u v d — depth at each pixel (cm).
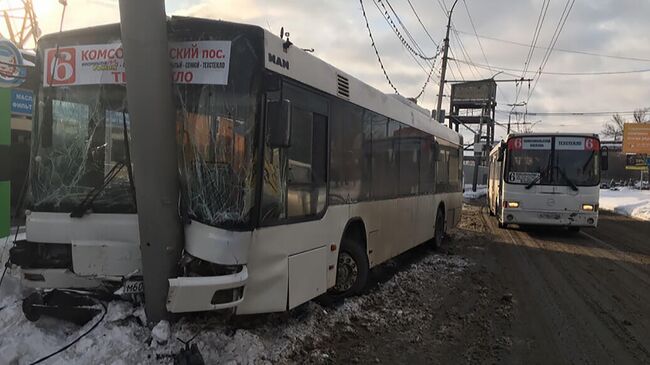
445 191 1352
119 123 504
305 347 557
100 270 501
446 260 1141
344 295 727
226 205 469
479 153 4753
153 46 460
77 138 512
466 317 711
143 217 474
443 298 808
